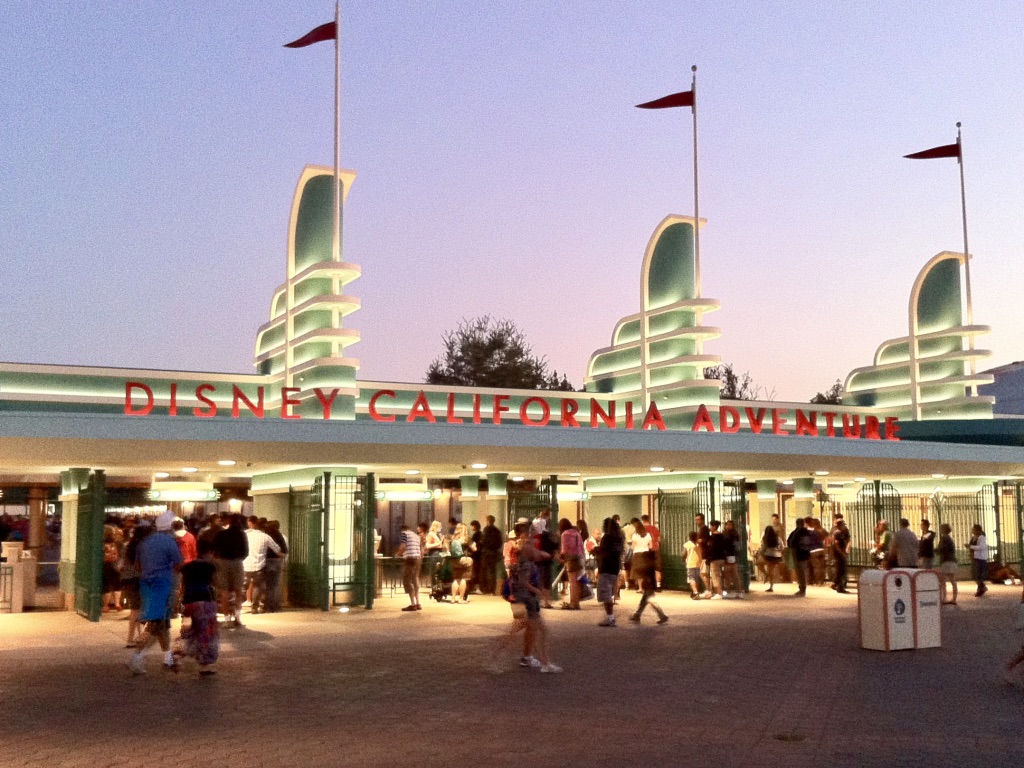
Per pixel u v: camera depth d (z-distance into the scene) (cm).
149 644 1369
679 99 3272
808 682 1273
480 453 2402
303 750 901
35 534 3062
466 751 894
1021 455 3175
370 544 2264
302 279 2709
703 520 2630
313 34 2789
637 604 2345
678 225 3238
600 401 3281
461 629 1875
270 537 2217
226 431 2167
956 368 3684
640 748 904
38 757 879
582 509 3344
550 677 1320
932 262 3788
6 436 2000
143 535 1664
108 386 2661
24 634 1805
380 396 2934
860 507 3234
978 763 850
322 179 2755
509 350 7281
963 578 3306
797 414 3253
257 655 1552
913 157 3838
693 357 3022
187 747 915
